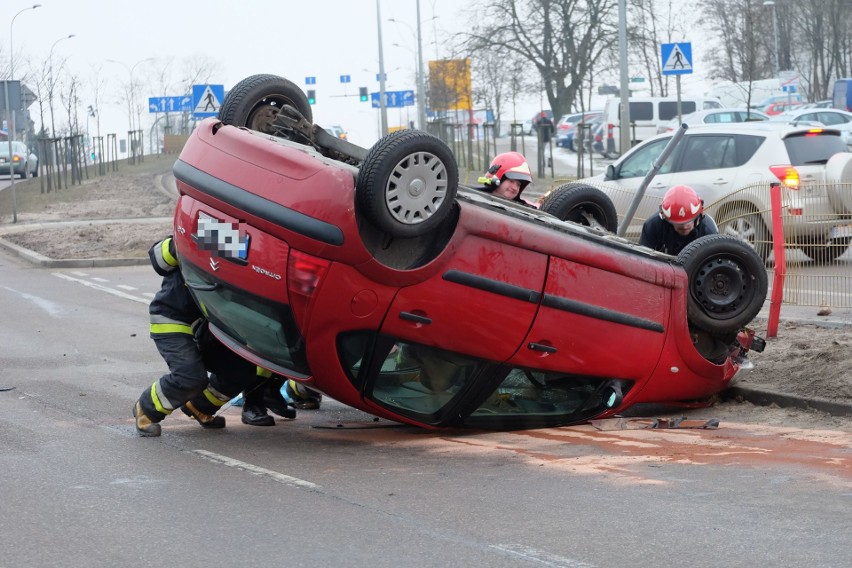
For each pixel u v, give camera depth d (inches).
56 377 410.6
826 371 356.2
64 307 608.4
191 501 237.0
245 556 198.1
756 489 241.1
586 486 248.1
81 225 1109.7
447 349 297.4
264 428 331.0
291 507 231.8
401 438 313.4
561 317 306.3
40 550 202.7
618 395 325.1
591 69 2244.1
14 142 1876.2
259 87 326.6
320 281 276.8
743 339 352.5
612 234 354.0
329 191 272.4
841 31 2085.4
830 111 1437.0
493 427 322.3
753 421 331.0
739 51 1942.7
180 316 312.0
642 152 700.7
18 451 289.3
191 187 297.4
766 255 486.9
